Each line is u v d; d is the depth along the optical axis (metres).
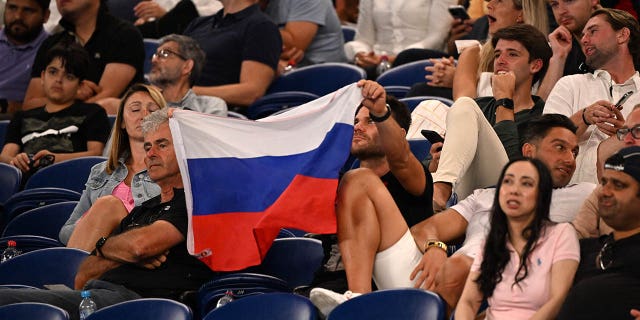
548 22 23.31
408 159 17.28
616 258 14.40
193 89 25.83
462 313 14.69
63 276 18.27
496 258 14.63
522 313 14.41
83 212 20.61
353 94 17.41
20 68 28.25
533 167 14.62
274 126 17.75
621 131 17.30
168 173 18.27
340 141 17.38
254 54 26.36
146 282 17.50
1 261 20.09
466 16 26.83
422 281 16.31
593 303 14.12
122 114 20.77
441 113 21.53
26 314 16.09
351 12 33.47
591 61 20.36
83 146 24.53
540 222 14.57
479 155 18.64
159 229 17.55
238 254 17.11
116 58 26.64
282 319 15.14
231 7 27.20
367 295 14.69
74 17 26.73
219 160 17.55
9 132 24.98
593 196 16.47
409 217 17.62
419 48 27.27
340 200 17.00
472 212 17.38
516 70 20.45
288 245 17.67
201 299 17.12
